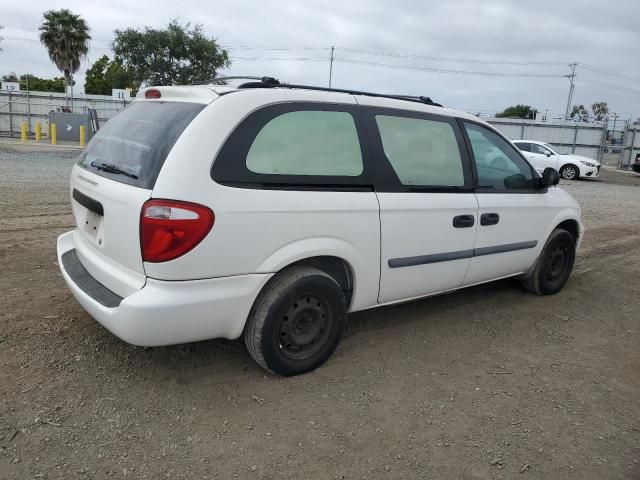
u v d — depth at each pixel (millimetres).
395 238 3719
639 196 16562
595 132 32438
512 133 33500
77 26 44219
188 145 2883
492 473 2703
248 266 3064
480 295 5328
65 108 33281
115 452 2666
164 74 35781
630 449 2965
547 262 5219
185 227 2805
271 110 3172
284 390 3309
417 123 3945
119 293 3078
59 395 3084
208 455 2695
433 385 3504
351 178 3475
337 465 2691
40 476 2467
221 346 3793
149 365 3477
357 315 4586
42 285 4746
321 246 3324
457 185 4156
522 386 3574
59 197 9383
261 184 3074
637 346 4352
